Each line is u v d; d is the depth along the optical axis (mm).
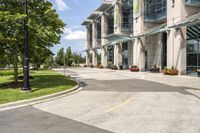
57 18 18453
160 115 8578
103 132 6707
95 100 12039
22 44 17391
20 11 16859
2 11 15781
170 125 7293
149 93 14562
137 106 10273
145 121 7781
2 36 15234
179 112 9062
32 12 17484
